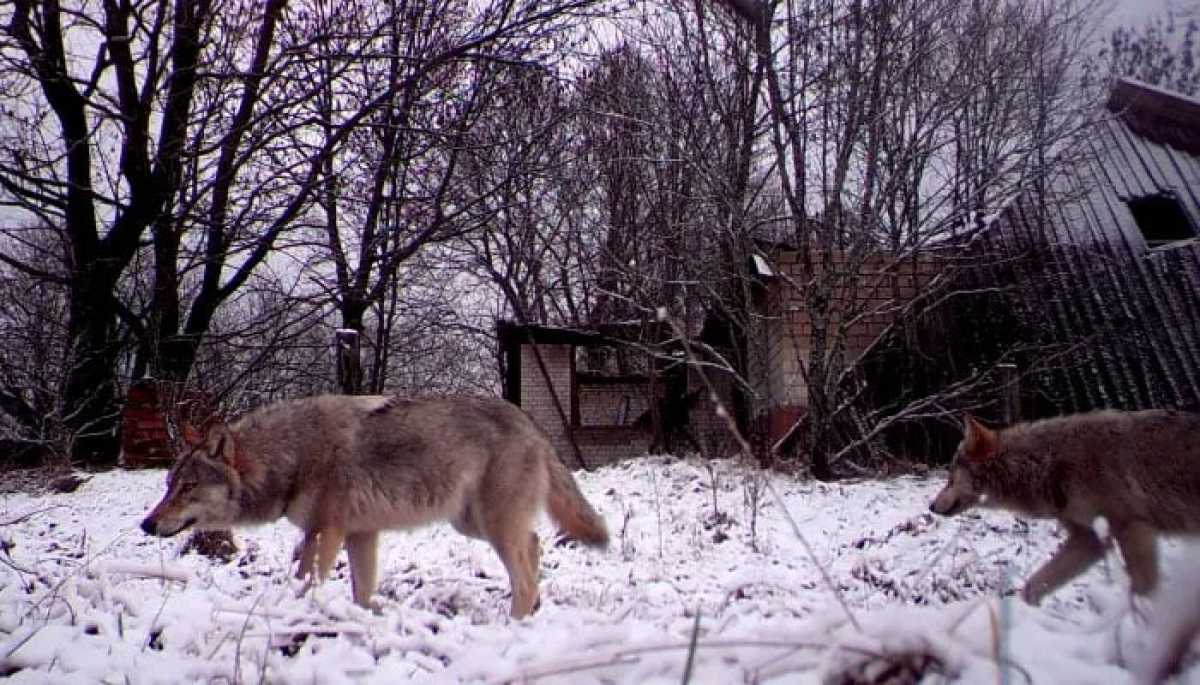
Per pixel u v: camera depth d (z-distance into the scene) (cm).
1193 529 546
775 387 1798
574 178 2359
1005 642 238
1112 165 1961
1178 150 1959
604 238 2509
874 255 1625
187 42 1992
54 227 2041
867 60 1634
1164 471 551
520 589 606
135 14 1939
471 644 368
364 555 619
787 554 805
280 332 2155
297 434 610
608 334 2169
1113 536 562
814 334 1534
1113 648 284
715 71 1908
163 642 404
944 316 1808
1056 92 1988
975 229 1797
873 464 1630
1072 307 1759
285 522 1066
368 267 2195
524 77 2288
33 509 1219
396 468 608
